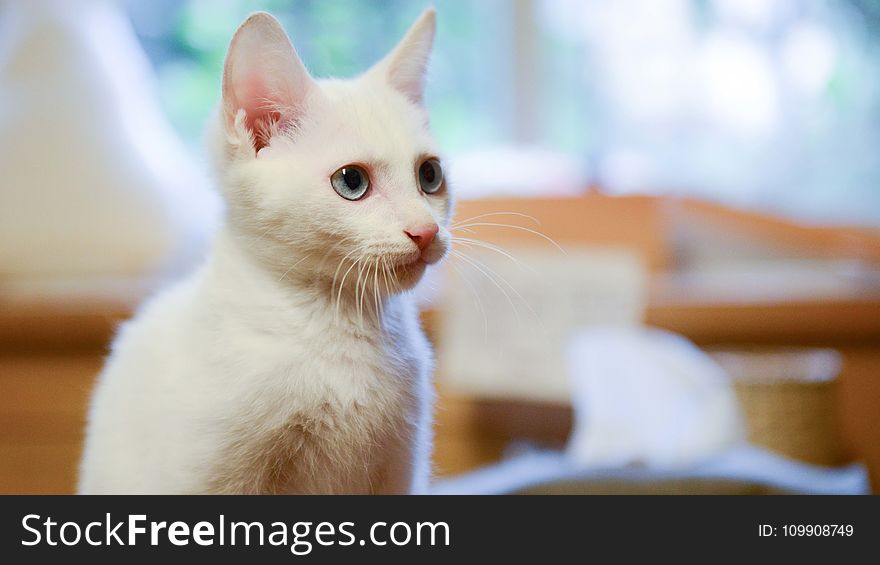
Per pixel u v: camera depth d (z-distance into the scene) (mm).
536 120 2400
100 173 1833
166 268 1856
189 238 1904
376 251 847
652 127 2375
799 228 2182
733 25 2326
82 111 1858
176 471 823
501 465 1560
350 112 893
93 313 1688
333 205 851
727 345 1858
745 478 1237
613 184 2057
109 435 890
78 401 1694
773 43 2324
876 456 1837
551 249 1850
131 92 1957
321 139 876
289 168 861
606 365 1632
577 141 2404
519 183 2012
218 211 939
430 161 935
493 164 2168
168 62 2225
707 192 2264
